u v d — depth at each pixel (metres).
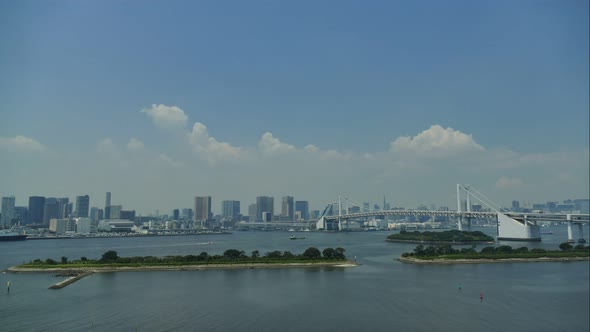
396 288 128.00
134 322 91.69
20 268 167.88
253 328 87.62
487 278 146.75
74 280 143.50
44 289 127.94
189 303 108.25
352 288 127.94
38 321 92.44
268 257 187.25
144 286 132.38
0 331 85.69
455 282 138.62
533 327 89.44
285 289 126.44
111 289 127.56
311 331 85.94
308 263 179.00
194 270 167.25
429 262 190.38
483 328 88.69
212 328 87.56
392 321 92.75
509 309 102.94
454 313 99.25
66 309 102.56
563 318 95.88
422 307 104.44
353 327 88.56
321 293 120.38
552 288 128.38
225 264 175.88
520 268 171.75
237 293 120.56
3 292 123.62
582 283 137.00
